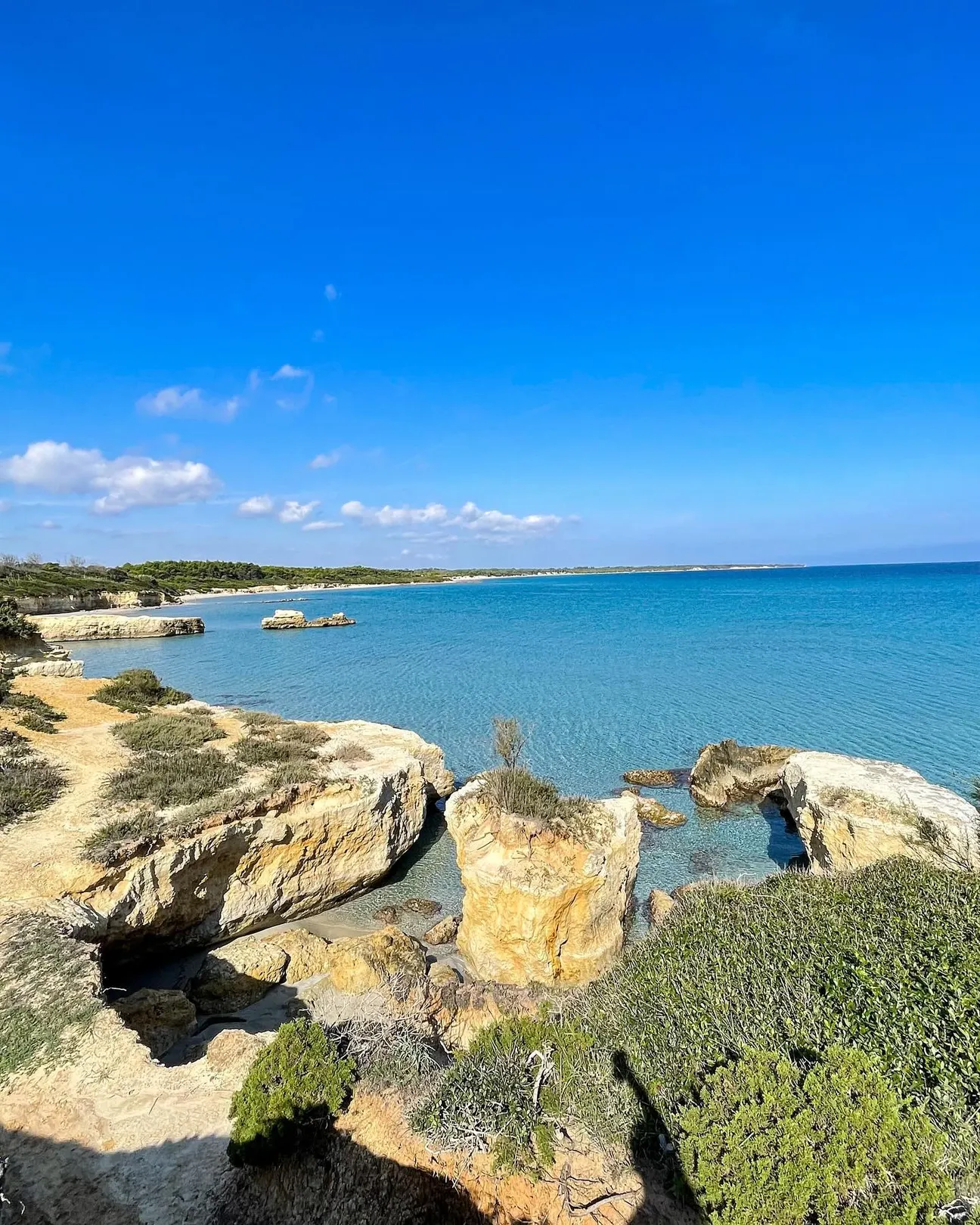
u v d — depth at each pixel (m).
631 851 13.64
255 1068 7.21
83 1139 6.93
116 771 17.17
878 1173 4.62
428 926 15.68
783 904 9.68
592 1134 6.34
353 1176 6.26
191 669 50.53
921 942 7.42
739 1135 5.04
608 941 12.86
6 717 21.53
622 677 43.88
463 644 64.19
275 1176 6.32
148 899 13.02
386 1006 10.41
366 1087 7.40
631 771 26.00
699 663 48.25
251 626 86.12
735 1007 7.20
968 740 26.62
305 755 19.14
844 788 16.92
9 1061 7.86
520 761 26.86
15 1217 6.01
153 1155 6.75
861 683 38.69
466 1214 5.85
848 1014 6.54
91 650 62.84
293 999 11.99
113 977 12.99
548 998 11.05
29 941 10.12
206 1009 11.59
